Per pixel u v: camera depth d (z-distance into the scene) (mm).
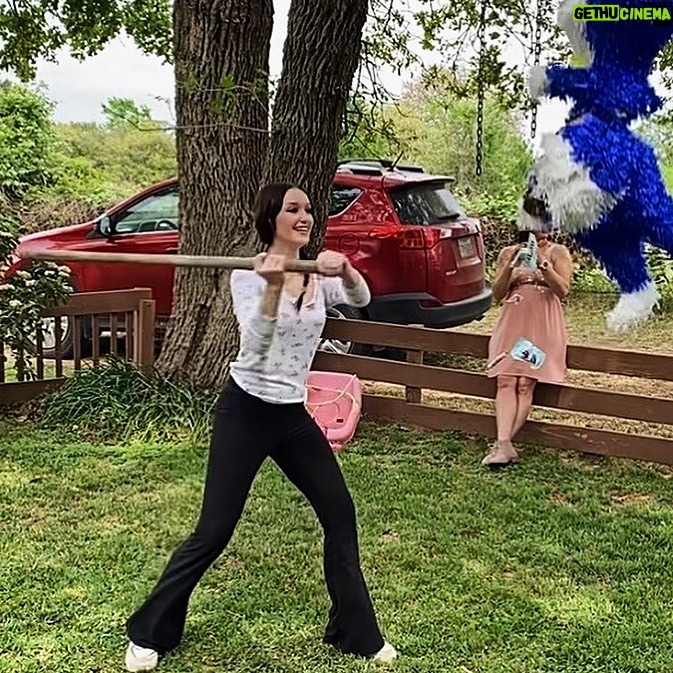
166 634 2840
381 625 3111
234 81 5207
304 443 2801
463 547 3814
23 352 5980
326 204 5820
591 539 3930
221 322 5906
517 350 5039
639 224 2234
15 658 2881
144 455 5066
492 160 10539
